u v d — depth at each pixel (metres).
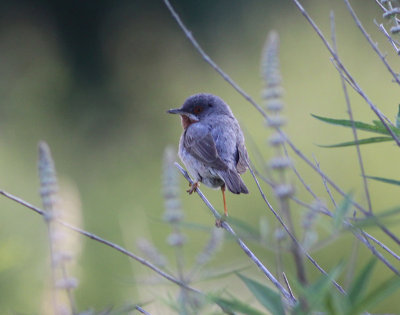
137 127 24.23
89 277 10.05
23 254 8.83
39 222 11.16
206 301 3.58
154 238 10.81
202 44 26.09
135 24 28.98
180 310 3.79
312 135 16.25
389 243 11.44
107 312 3.96
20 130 22.53
